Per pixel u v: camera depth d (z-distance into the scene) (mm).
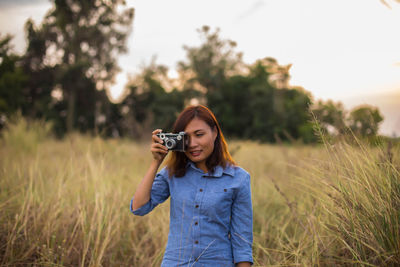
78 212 2891
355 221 1880
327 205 2244
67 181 3537
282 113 36000
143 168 5629
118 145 8016
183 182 1854
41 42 35375
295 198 3309
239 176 1841
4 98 27906
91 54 36344
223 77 45188
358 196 1958
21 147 7305
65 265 2570
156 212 3559
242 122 41750
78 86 34594
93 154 5375
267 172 5277
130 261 2867
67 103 35531
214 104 43844
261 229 3162
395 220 1749
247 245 1752
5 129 8281
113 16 35750
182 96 43469
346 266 1980
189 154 1810
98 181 3545
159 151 1798
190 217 1754
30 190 3193
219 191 1777
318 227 2316
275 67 39531
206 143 1785
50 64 36000
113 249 2871
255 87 40906
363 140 2234
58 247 2602
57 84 35000
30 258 2613
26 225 2900
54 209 3020
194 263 1689
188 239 1728
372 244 1761
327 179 2248
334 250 2139
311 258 2062
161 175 1950
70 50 35406
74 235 2863
